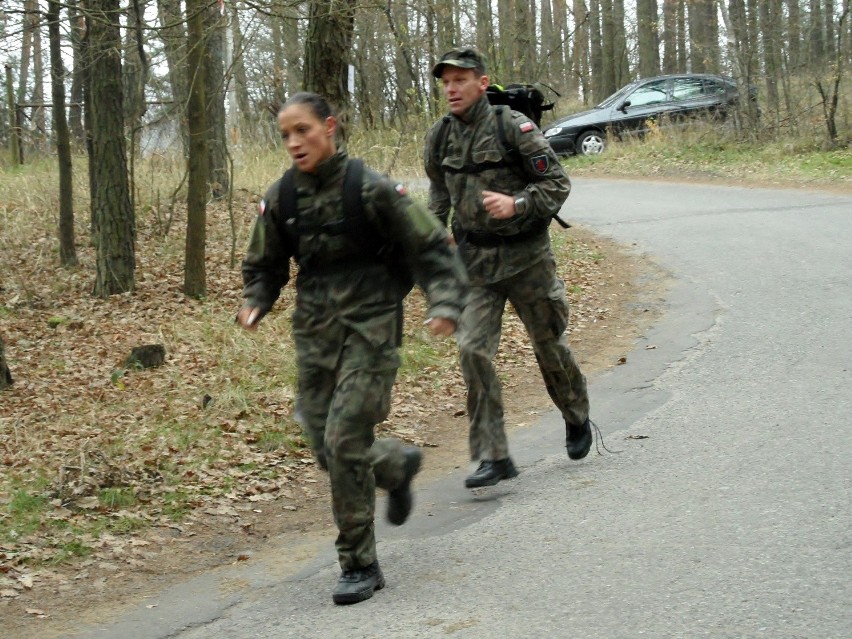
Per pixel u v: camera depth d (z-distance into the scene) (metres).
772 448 5.45
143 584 4.50
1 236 13.39
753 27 23.08
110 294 11.01
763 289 9.91
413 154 13.12
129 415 7.13
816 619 3.38
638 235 13.62
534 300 5.20
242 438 6.55
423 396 7.45
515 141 4.99
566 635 3.41
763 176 18.98
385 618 3.73
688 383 7.09
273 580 4.40
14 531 5.04
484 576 4.07
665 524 4.46
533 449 6.07
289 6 9.95
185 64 12.10
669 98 23.78
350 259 3.89
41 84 22.80
